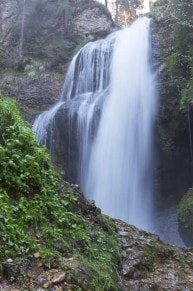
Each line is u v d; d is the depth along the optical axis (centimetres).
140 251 520
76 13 2411
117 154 1548
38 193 447
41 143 1652
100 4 2505
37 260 358
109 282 393
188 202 1175
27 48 2280
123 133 1563
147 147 1513
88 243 437
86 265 389
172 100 1442
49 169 505
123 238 537
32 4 2373
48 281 341
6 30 2348
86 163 1593
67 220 448
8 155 440
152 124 1502
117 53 1830
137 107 1562
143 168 1509
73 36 2347
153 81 1530
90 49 1984
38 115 1758
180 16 1242
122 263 473
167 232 1302
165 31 1658
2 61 2192
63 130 1633
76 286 350
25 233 380
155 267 504
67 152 1623
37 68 2112
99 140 1600
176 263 536
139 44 1758
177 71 1336
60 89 2034
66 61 2192
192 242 1120
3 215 372
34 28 2341
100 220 520
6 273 330
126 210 1473
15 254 349
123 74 1727
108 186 1523
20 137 470
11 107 511
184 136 1475
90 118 1655
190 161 1492
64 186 519
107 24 2430
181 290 466
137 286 445
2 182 415
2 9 2416
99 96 1741
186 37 1272
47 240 392
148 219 1457
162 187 1519
